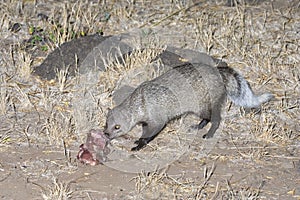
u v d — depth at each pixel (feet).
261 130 37.86
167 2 57.06
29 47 47.83
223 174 33.47
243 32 51.11
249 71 45.57
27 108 39.93
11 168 33.32
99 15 53.72
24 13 53.47
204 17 53.57
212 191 31.81
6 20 51.42
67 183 32.07
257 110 40.27
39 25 51.47
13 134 36.86
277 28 52.31
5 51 47.19
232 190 31.91
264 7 56.29
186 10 55.42
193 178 32.96
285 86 43.80
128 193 31.32
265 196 31.50
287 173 33.83
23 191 31.24
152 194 31.24
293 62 47.03
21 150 35.19
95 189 31.60
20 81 43.37
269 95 38.93
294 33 51.62
